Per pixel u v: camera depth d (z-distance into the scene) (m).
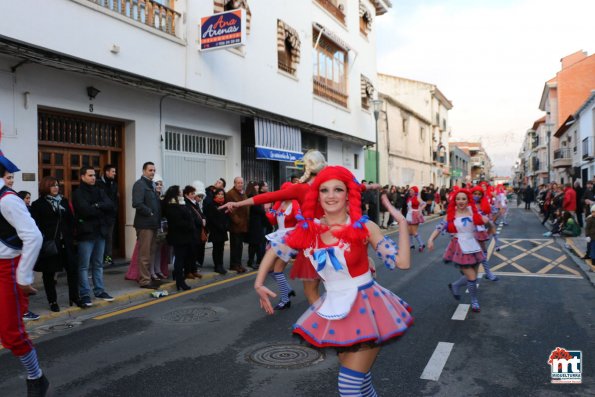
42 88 8.87
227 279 9.45
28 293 3.90
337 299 3.00
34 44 8.26
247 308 7.08
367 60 25.33
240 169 14.97
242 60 14.22
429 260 11.63
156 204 8.37
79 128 10.09
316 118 19.11
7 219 3.64
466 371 4.59
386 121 30.14
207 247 13.53
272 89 15.82
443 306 7.13
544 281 9.02
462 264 6.82
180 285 8.41
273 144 15.83
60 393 4.13
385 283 8.86
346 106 22.70
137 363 4.84
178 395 4.07
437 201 32.41
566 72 40.72
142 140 11.20
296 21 17.66
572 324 6.13
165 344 5.45
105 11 9.63
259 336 5.70
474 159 88.62
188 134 13.02
